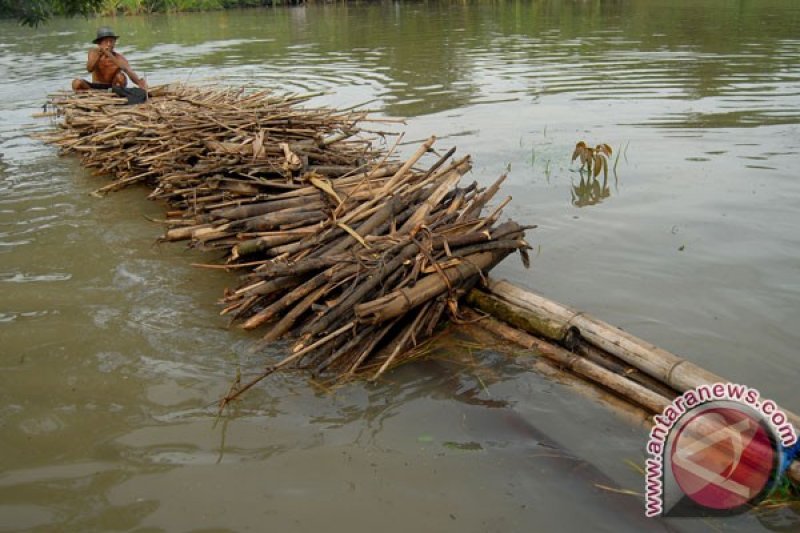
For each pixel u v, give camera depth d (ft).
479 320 15.48
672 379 12.76
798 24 59.98
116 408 12.84
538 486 10.93
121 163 25.61
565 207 22.07
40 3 33.99
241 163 19.47
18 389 13.38
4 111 38.93
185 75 47.42
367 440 12.03
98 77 35.01
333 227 16.42
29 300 16.80
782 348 14.35
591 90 38.37
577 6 87.56
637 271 17.78
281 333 14.67
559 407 12.75
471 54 52.85
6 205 23.56
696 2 82.99
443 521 10.30
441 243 15.43
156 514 10.41
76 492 10.84
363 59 52.60
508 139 29.66
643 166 25.64
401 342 14.11
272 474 11.23
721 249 18.78
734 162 25.70
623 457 11.46
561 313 14.64
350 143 24.64
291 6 112.78
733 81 38.83
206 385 13.53
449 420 12.51
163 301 16.84
